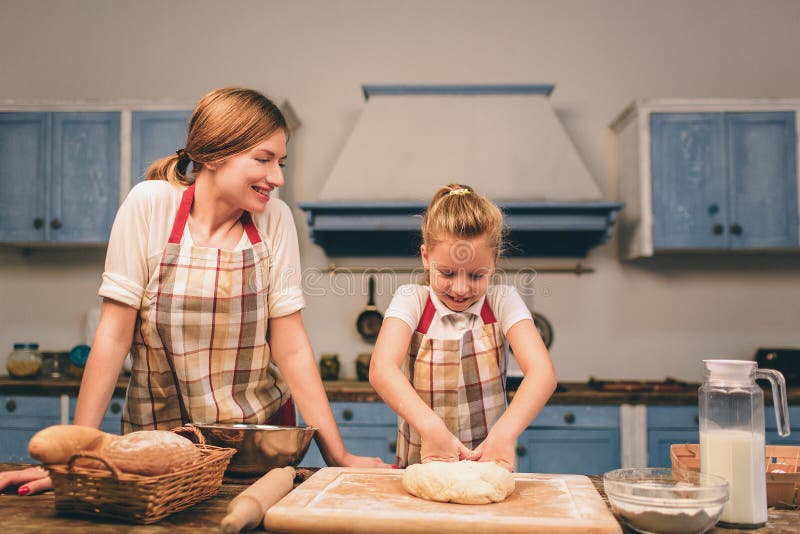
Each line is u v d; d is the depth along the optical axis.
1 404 2.88
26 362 3.15
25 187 3.13
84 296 3.48
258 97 1.25
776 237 3.06
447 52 3.52
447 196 1.37
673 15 3.51
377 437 2.80
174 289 1.26
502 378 1.49
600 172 3.47
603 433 2.82
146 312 1.27
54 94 3.55
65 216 3.12
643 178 3.09
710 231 3.07
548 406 2.84
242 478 1.14
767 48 3.48
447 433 1.20
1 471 1.19
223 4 3.56
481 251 1.29
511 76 3.50
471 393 1.46
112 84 3.54
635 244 3.18
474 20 3.53
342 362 3.40
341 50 3.53
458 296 1.32
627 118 3.28
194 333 1.28
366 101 3.52
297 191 3.48
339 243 3.44
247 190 1.24
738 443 0.91
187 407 1.30
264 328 1.33
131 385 1.33
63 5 3.57
